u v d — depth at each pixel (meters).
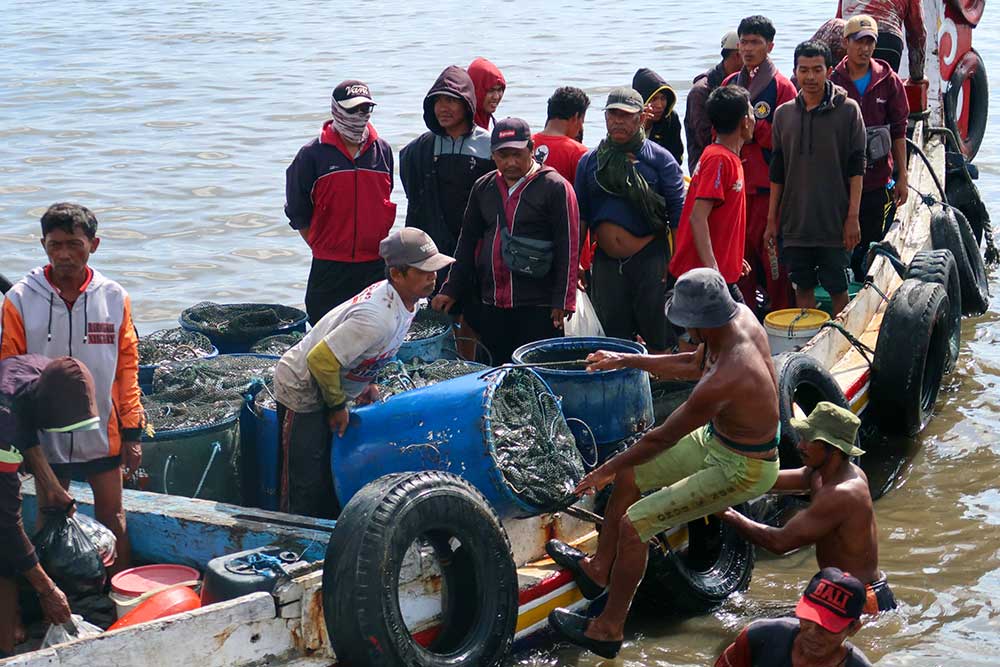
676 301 6.66
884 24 14.13
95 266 15.95
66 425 6.22
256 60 34.56
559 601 7.48
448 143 10.03
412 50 35.97
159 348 9.33
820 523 7.62
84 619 7.15
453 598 6.82
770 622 5.42
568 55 33.38
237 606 6.04
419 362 9.05
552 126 10.31
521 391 7.29
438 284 10.30
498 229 9.27
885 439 10.70
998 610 7.86
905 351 10.31
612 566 7.29
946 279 11.19
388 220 9.84
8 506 6.08
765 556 8.96
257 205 18.77
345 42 38.41
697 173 9.04
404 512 6.28
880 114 11.80
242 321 10.01
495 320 9.55
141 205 18.80
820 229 10.88
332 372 6.93
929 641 7.48
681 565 7.81
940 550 8.72
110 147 22.91
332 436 7.28
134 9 51.41
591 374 7.71
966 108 17.58
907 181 12.60
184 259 16.28
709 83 12.38
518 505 7.00
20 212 18.36
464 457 6.99
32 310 6.99
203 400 8.31
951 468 10.12
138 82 30.50
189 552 7.27
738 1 47.25
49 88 29.69
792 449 8.62
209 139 23.50
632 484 7.26
